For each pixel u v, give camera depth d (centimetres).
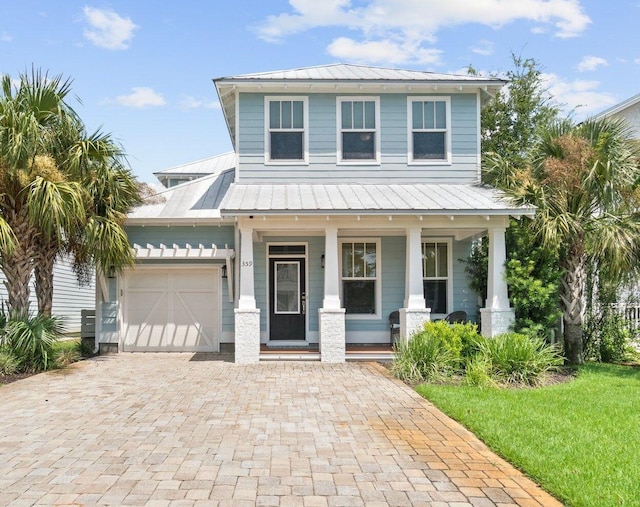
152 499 494
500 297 1303
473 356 1130
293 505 484
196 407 859
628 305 1469
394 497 504
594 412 812
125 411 833
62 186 1158
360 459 609
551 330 1355
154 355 1505
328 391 984
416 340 1152
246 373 1177
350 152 1567
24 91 1223
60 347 1485
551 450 627
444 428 738
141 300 1599
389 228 1332
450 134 1566
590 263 1397
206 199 1652
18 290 1259
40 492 509
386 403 888
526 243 1330
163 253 1508
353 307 1567
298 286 1567
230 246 1575
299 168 1549
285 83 1522
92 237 1290
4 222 1130
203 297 1600
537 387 1024
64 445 657
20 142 1108
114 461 598
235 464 589
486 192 1444
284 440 679
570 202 1298
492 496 508
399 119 1566
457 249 1565
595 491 504
